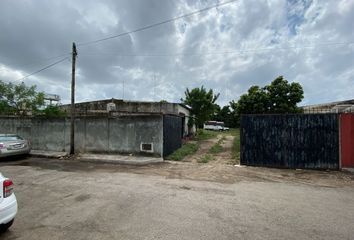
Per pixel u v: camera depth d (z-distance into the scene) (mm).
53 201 5207
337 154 8586
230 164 9961
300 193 5871
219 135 28219
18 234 3668
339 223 4090
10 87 18797
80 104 21906
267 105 19484
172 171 8555
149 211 4586
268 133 9312
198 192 5879
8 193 3584
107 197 5465
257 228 3859
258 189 6211
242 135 9648
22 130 15547
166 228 3842
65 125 13969
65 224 4020
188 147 15203
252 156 9500
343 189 6285
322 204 5062
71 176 7754
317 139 8773
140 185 6555
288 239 3504
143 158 11016
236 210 4652
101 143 12773
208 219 4207
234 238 3516
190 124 24953
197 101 25359
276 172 8414
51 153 12938
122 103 21312
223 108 56062
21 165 9953
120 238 3510
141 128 11797
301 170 8719
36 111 18703
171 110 20188
